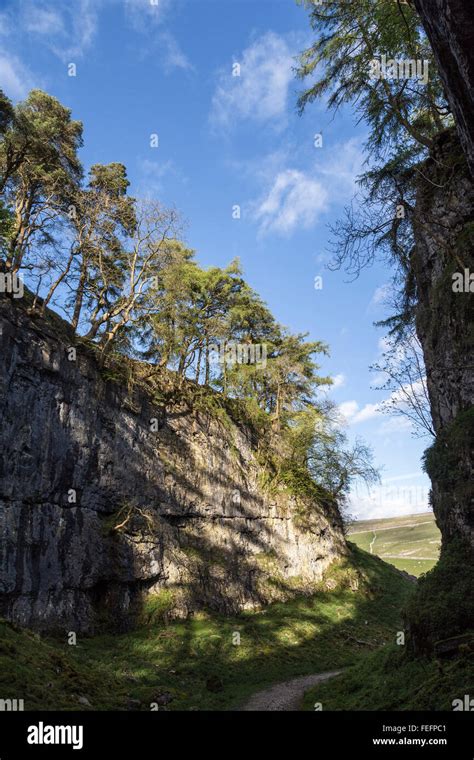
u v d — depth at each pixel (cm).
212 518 3297
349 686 1617
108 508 2583
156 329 3105
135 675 1894
